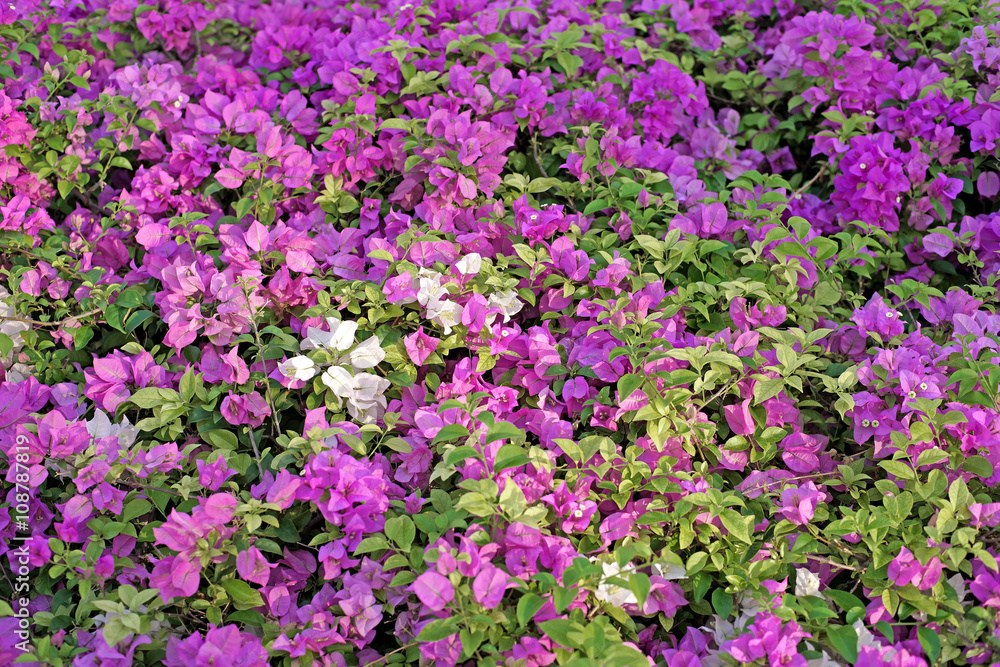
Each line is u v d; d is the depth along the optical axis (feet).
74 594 4.95
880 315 5.28
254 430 5.13
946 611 4.69
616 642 4.60
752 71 6.40
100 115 6.09
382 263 5.27
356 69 5.84
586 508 4.78
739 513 4.90
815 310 5.41
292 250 5.25
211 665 4.61
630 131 5.99
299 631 4.77
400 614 4.79
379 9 6.56
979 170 5.93
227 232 5.41
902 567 4.71
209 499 4.71
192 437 5.12
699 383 4.93
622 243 5.56
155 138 5.90
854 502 5.06
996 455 4.94
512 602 4.71
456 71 5.80
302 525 4.96
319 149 6.01
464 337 5.14
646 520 4.77
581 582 4.65
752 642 4.62
